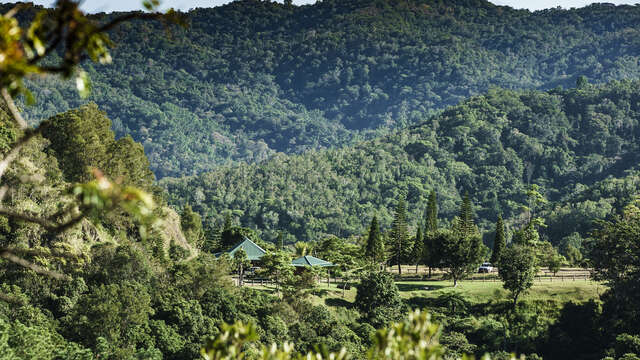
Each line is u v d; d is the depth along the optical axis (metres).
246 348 53.28
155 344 57.00
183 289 69.88
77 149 79.38
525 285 97.25
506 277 98.38
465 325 91.38
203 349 9.14
